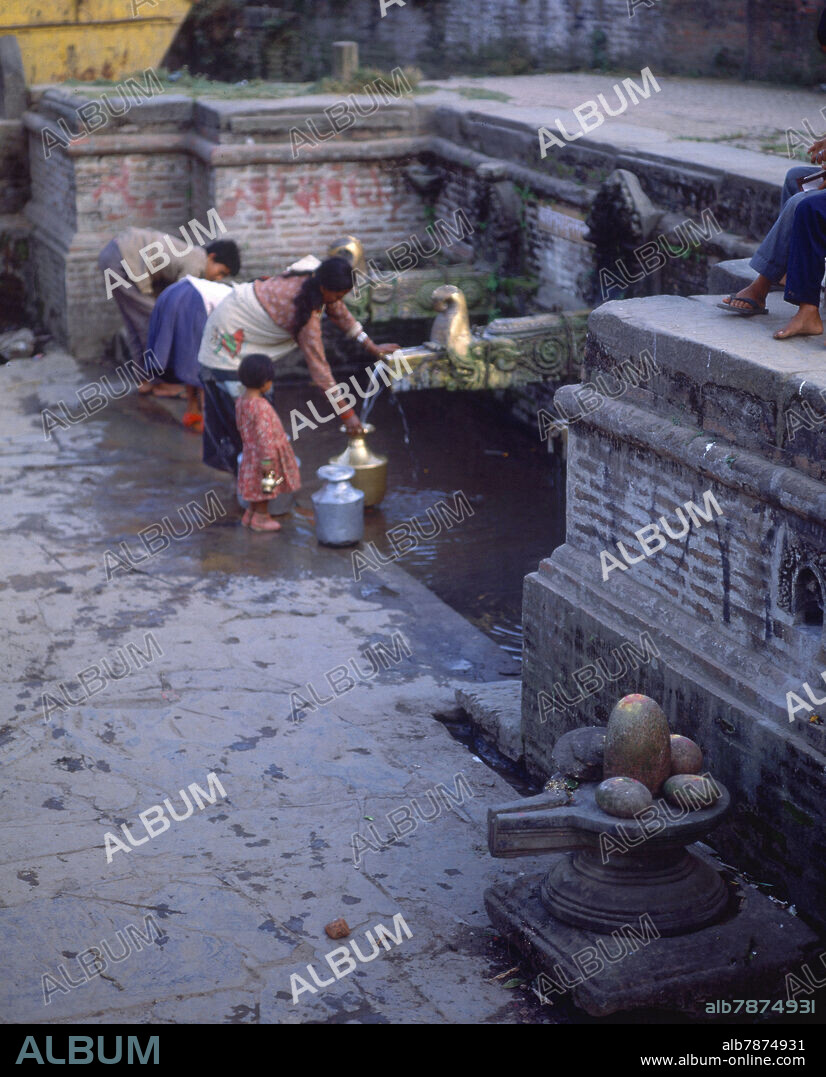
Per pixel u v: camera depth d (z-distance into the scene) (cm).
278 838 514
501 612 766
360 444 917
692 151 951
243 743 592
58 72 1709
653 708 419
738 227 849
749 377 432
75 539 846
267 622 730
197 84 1373
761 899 428
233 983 424
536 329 966
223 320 914
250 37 1836
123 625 720
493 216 1138
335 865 495
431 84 1438
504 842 414
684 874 421
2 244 1406
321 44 1842
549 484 990
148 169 1270
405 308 1125
